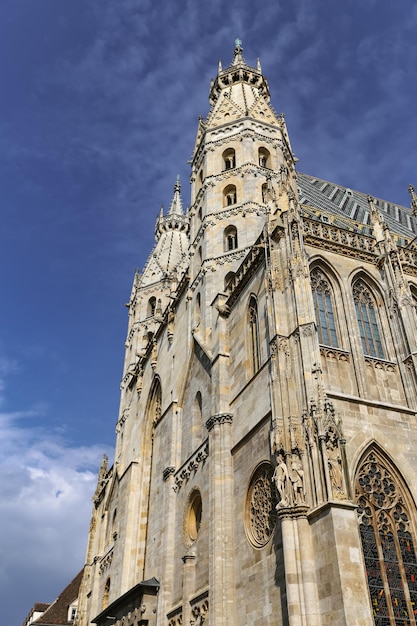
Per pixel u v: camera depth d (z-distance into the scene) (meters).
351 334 30.28
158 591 37.47
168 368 48.78
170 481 40.28
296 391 25.55
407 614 21.86
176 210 87.25
